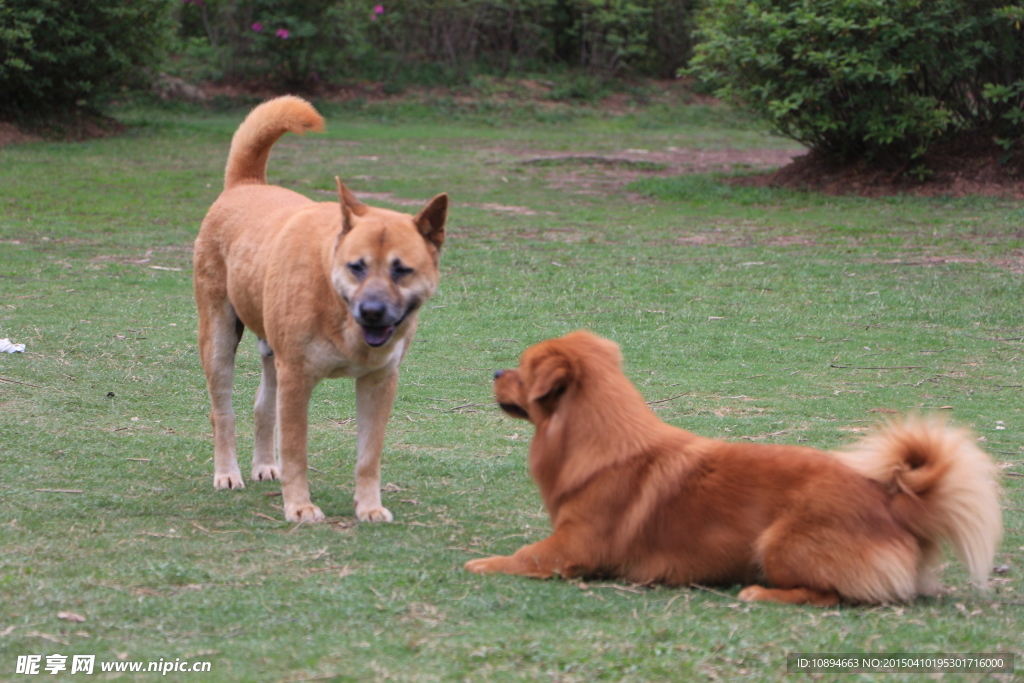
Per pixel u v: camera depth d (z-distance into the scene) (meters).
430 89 30.84
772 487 3.82
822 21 15.57
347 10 29.14
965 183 16.58
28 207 14.85
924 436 3.77
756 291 11.12
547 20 33.25
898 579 3.64
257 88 29.44
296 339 4.77
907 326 9.81
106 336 8.85
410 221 4.73
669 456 3.98
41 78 21.11
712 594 3.82
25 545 4.22
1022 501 5.29
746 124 30.27
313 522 4.79
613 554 3.98
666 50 34.44
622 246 13.45
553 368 4.02
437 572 3.98
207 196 16.30
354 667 3.03
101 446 5.98
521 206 16.36
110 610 3.49
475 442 6.51
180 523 4.67
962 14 16.20
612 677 2.99
